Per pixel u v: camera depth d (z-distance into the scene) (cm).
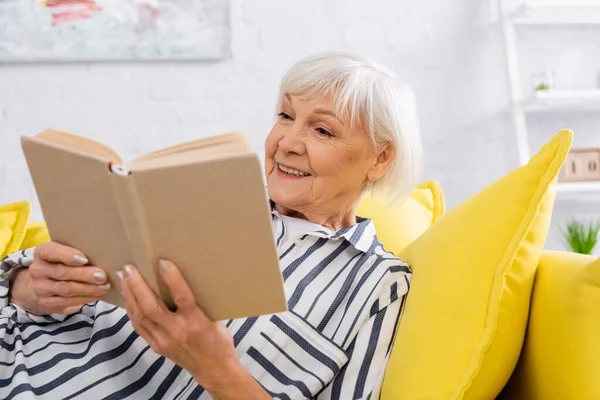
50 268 92
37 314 117
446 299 104
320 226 128
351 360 113
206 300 83
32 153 85
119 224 80
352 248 126
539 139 280
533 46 282
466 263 105
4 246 150
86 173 79
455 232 111
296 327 114
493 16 279
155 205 76
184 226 77
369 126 125
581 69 283
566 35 282
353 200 132
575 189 261
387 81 128
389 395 104
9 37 260
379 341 114
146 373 115
